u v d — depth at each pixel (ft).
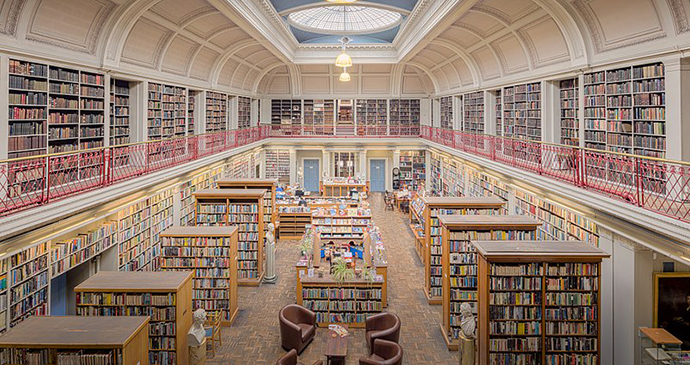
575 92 33.32
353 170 82.48
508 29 36.35
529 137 38.93
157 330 22.36
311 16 58.08
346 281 30.01
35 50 23.36
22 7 21.79
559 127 35.73
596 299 21.90
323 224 46.47
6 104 21.70
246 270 37.83
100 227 26.76
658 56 22.95
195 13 35.78
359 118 81.25
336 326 27.61
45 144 24.67
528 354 22.13
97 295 22.20
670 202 20.33
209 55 48.42
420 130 78.95
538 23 32.68
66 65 26.21
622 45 25.82
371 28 62.03
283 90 80.33
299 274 30.76
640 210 18.81
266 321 30.73
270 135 77.92
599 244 24.43
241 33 45.98
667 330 22.08
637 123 25.12
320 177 83.66
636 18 23.76
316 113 81.10
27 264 20.51
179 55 41.96
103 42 29.19
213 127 55.98
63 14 24.73
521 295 22.09
